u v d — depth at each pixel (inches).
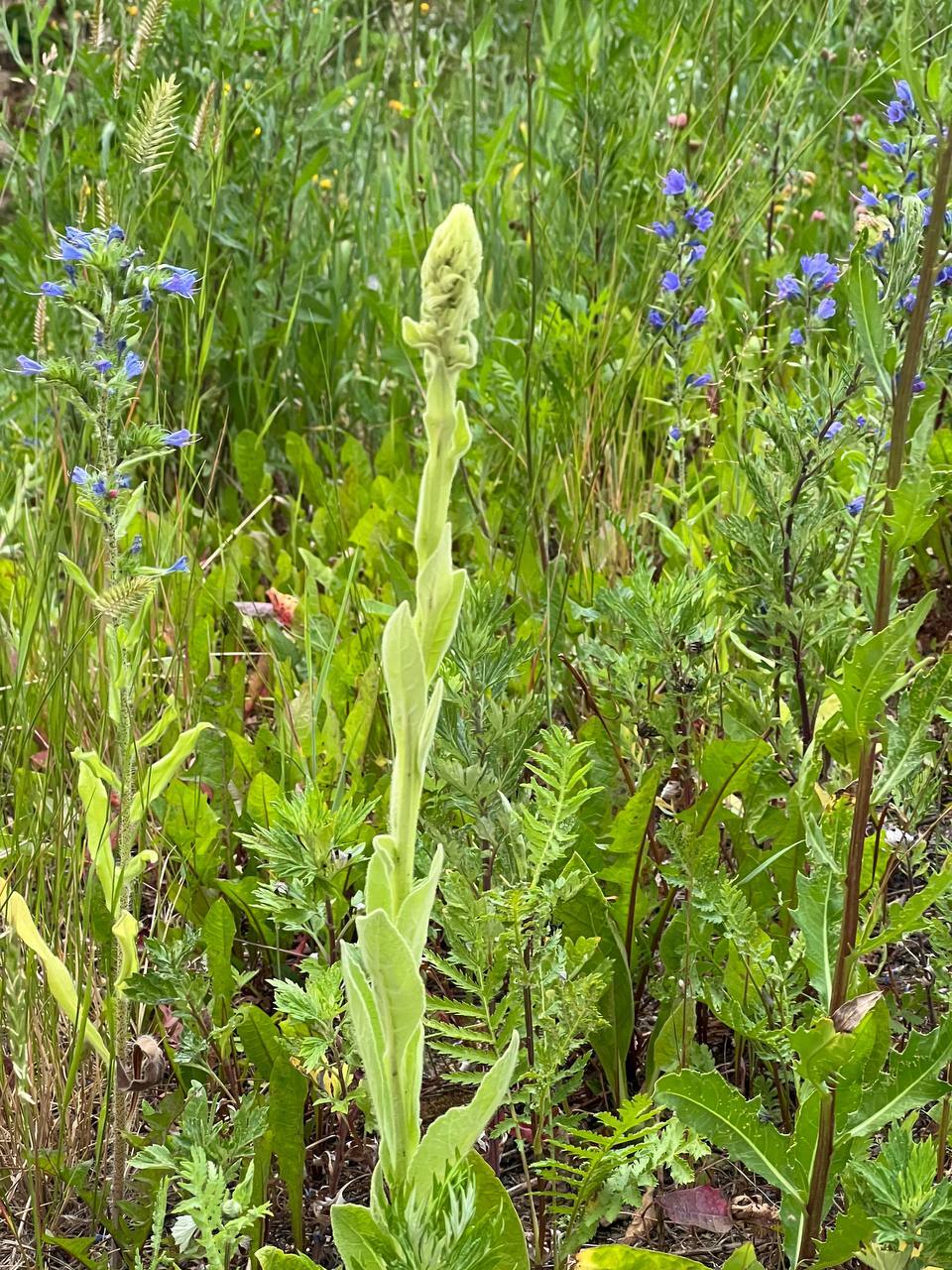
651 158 149.2
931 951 88.4
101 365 68.8
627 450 129.6
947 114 54.5
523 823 70.0
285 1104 68.3
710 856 71.0
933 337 80.8
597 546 121.3
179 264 142.1
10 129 147.3
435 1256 45.6
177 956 73.3
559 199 155.0
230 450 152.7
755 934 70.7
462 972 79.2
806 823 61.4
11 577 121.1
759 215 133.4
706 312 110.9
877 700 55.9
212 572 119.9
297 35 152.3
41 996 78.7
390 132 174.2
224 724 101.6
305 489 144.2
